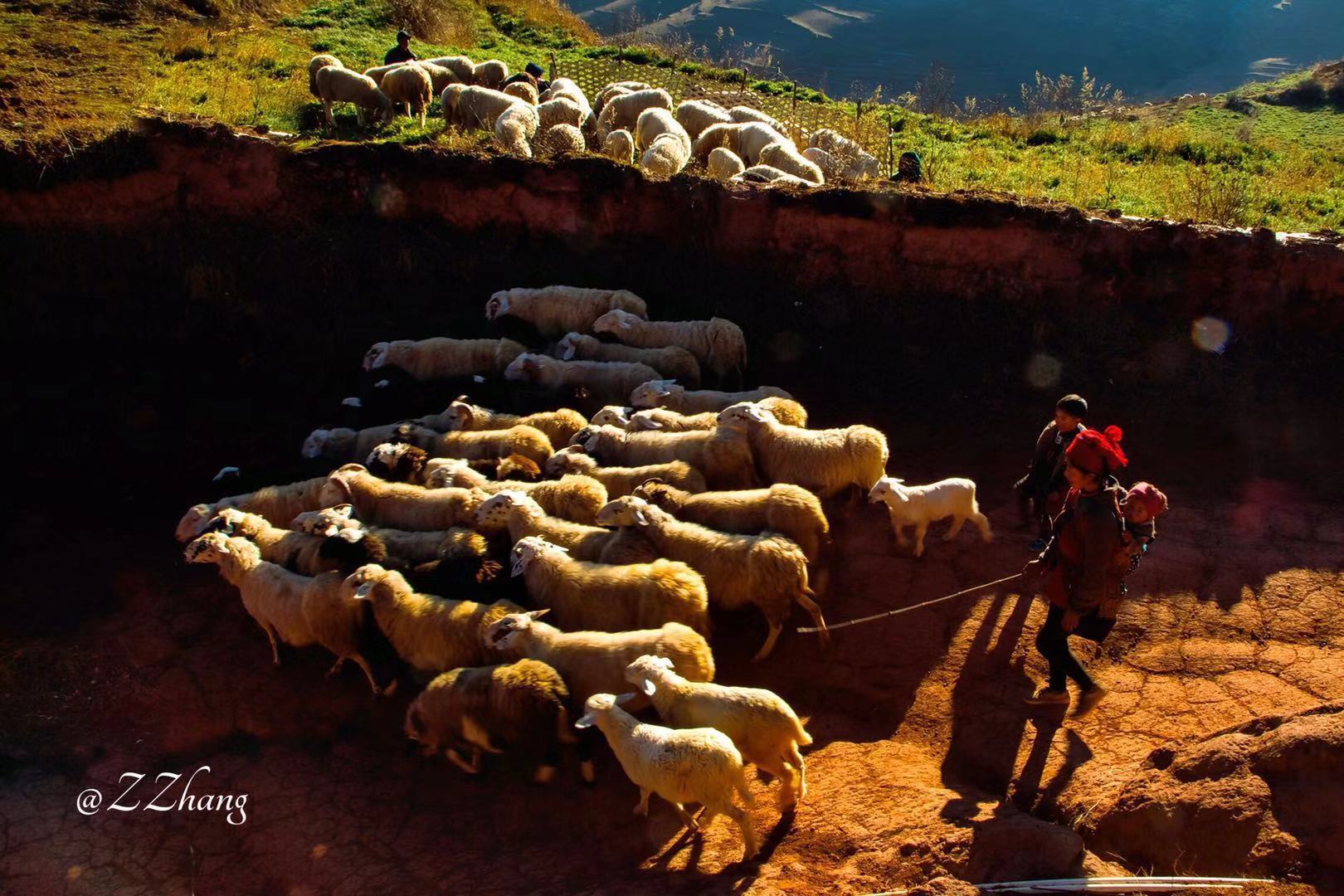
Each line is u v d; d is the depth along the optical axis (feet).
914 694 25.77
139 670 29.89
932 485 30.22
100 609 32.22
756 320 41.93
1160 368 38.11
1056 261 39.63
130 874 24.22
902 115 70.13
